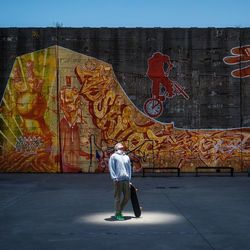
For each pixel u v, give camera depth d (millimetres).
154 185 19047
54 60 24547
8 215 11914
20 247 8438
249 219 11172
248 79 24812
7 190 17484
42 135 24375
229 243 8656
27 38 24594
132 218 11344
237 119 24672
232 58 24797
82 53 24594
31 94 24469
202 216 11602
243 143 24641
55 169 24297
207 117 24672
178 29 24766
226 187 18250
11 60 24578
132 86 24609
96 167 24328
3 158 24359
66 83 24500
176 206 13320
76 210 12688
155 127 24531
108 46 24625
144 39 24688
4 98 24516
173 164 24469
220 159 24562
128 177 11211
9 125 24438
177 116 24609
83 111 24438
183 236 9273
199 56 24766
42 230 9953
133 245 8523
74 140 24359
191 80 24719
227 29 24828
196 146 24547
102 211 12492
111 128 24453
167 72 24688
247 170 24484
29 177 22391
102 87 24547
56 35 24594
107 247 8375
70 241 8883
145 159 24422
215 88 24734
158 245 8516
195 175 23359
